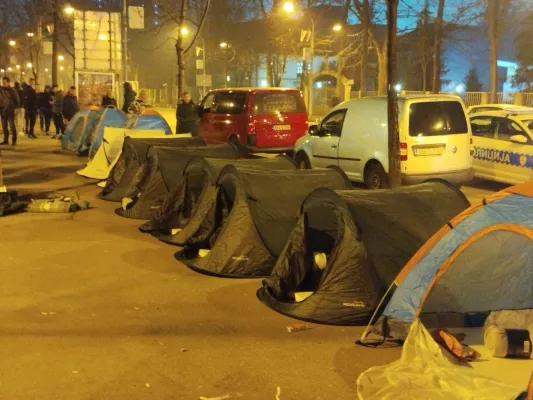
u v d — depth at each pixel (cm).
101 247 818
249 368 479
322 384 452
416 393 432
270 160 880
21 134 2375
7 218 979
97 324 563
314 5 3759
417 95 1181
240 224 723
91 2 3412
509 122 1279
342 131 1270
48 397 430
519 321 516
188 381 457
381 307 570
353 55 4403
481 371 466
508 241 531
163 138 1192
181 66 1895
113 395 434
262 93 1581
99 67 2656
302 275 643
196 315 589
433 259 518
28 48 5372
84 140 1753
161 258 771
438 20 3281
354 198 629
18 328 551
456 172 1163
